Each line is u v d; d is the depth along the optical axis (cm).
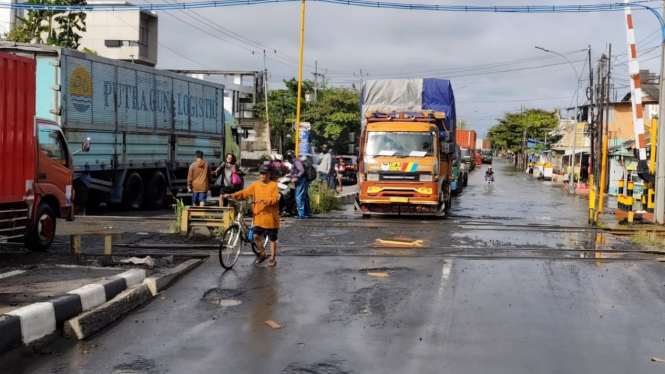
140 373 567
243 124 6281
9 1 3788
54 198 1203
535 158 7825
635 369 596
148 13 5812
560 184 5147
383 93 2381
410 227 1689
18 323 613
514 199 3278
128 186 2059
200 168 1798
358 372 574
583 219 2153
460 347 652
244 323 732
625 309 830
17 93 1033
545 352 641
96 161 1861
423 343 664
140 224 1600
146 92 2127
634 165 3997
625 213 1991
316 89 7219
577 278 1027
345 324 732
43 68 1697
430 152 1970
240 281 958
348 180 4441
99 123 1869
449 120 2341
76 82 1761
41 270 904
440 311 796
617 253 1307
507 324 741
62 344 648
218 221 1342
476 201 3066
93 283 797
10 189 1019
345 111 6275
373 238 1445
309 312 784
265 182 1080
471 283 967
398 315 774
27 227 1095
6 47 1680
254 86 7606
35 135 1102
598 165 3825
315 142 6344
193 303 823
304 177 1873
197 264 1079
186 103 2408
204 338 673
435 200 1952
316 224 1706
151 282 870
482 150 11144
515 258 1202
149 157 2161
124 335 683
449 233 1570
